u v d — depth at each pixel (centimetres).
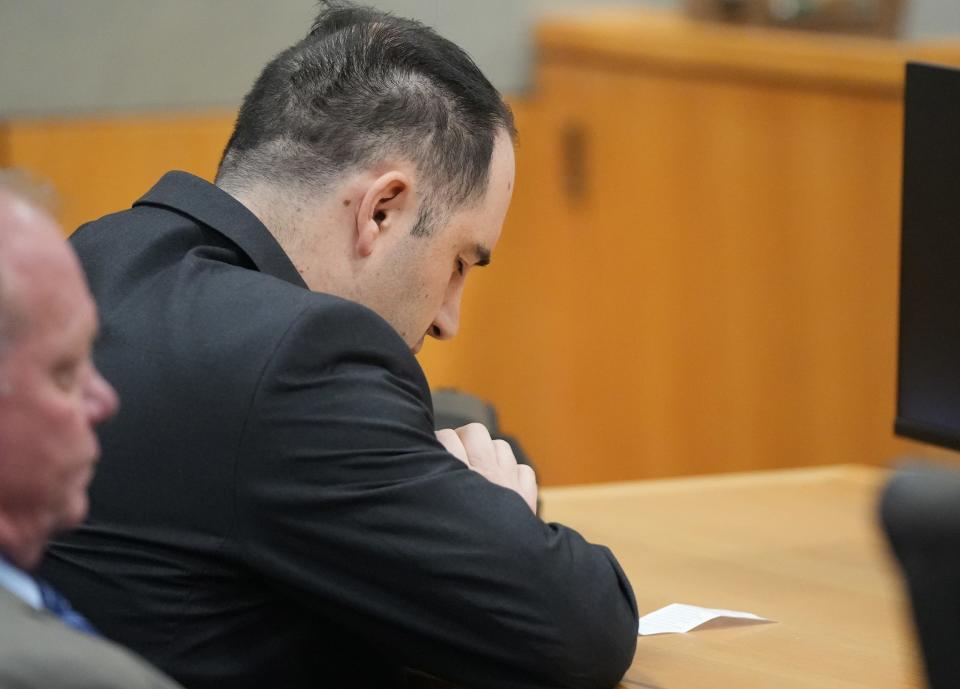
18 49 799
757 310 895
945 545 201
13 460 233
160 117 836
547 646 333
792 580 430
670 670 362
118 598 339
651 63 909
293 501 327
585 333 955
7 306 229
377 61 372
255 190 372
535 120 955
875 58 830
